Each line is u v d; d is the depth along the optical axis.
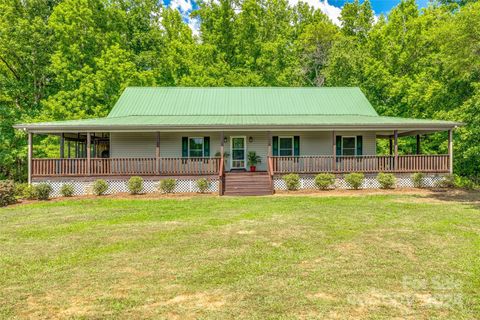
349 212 10.46
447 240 7.19
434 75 23.55
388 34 29.08
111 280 5.13
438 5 29.42
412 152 25.95
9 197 13.32
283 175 16.42
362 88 27.19
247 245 6.92
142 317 3.97
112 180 15.99
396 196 13.95
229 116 19.05
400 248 6.61
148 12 31.70
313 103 20.69
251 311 4.08
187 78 27.91
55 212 11.24
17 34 23.89
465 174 22.16
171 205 12.39
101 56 24.98
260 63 30.58
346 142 19.41
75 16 24.75
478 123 18.33
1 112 22.52
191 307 4.21
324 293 4.58
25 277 5.30
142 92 21.14
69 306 4.29
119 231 8.34
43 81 25.86
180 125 15.46
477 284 4.85
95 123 15.66
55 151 22.66
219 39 32.31
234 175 16.75
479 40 12.98
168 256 6.26
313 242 7.09
